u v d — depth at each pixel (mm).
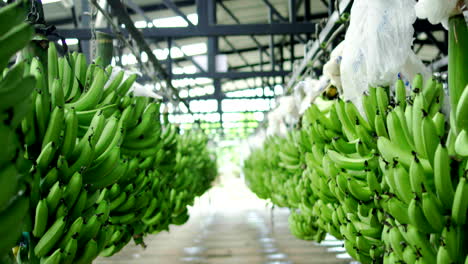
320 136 2801
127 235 2664
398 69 2016
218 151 22438
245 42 11336
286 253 6531
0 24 756
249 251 6867
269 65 13781
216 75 8898
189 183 4516
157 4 7953
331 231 2693
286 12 9219
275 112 5930
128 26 3295
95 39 2893
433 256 1479
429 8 1551
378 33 1993
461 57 1529
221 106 12617
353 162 2137
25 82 765
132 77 2479
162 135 3613
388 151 1648
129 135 2543
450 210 1436
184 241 8047
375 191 1942
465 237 1390
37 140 1582
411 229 1506
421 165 1443
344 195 2201
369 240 2133
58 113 1537
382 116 2068
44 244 1475
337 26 3168
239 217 11891
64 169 1561
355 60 2195
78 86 2084
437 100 1807
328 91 3445
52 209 1507
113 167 1763
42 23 1905
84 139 1646
